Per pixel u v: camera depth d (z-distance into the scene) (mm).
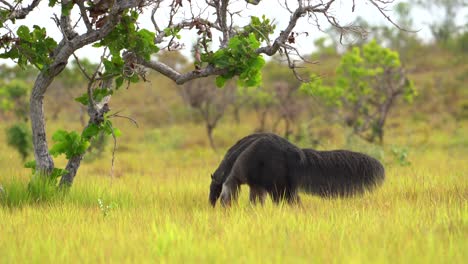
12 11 35500
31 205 36438
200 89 118875
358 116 106250
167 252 21406
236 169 37094
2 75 168875
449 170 54656
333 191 35906
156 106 184500
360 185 35844
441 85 180125
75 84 170250
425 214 28062
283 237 23547
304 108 120938
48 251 21656
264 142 36906
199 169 67250
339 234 24047
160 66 39062
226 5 39031
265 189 36812
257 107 146500
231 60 37500
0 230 26578
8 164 71625
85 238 24297
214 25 40062
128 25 35844
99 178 53906
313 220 27281
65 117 167500
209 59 37969
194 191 44250
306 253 20938
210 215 30703
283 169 36375
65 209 32219
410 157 78375
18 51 37312
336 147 83125
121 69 36281
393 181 44531
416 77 193250
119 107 185750
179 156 98000
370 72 97562
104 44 36688
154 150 112500
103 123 38719
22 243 23312
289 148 36812
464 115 155125
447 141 110188
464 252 20219
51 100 174375
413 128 137125
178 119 168125
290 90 117625
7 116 131375
